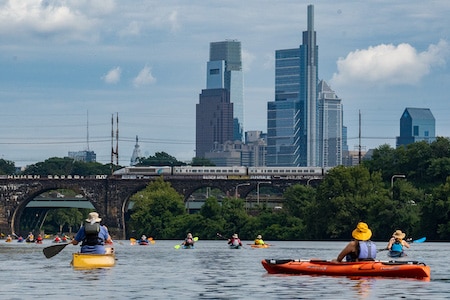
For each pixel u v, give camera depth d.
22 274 69.12
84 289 57.25
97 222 74.75
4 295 53.66
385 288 56.97
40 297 52.69
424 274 61.78
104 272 71.06
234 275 69.50
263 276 66.69
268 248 157.12
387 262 63.38
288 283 59.91
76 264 73.94
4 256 108.25
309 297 52.75
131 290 56.84
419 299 52.12
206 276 68.56
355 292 54.97
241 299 51.91
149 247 164.38
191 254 121.31
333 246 172.50
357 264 63.53
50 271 72.31
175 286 59.56
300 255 119.69
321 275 64.44
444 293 54.75
